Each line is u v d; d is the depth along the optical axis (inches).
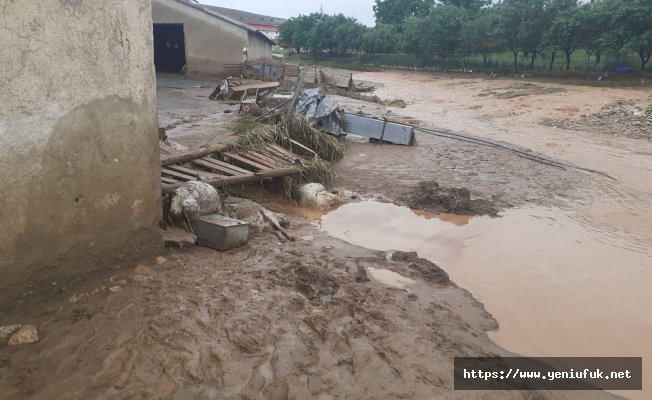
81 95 152.3
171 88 943.7
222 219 217.6
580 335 169.6
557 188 352.5
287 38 2433.6
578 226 278.2
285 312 163.0
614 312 185.8
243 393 124.3
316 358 140.1
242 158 319.0
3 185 135.0
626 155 457.1
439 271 211.6
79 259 161.9
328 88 1025.5
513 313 182.2
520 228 273.1
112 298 159.9
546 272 218.2
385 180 367.6
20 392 118.2
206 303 163.5
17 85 134.2
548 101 799.1
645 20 915.4
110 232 171.2
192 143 424.2
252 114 534.6
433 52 1600.6
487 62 1379.2
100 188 164.1
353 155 446.0
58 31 142.6
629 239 259.8
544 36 1120.8
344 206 308.5
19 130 136.5
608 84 941.2
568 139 532.7
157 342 140.3
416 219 286.0
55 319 146.2
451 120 682.8
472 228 272.1
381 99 976.9
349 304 171.9
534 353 158.1
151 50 177.5
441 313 174.7
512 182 366.0
